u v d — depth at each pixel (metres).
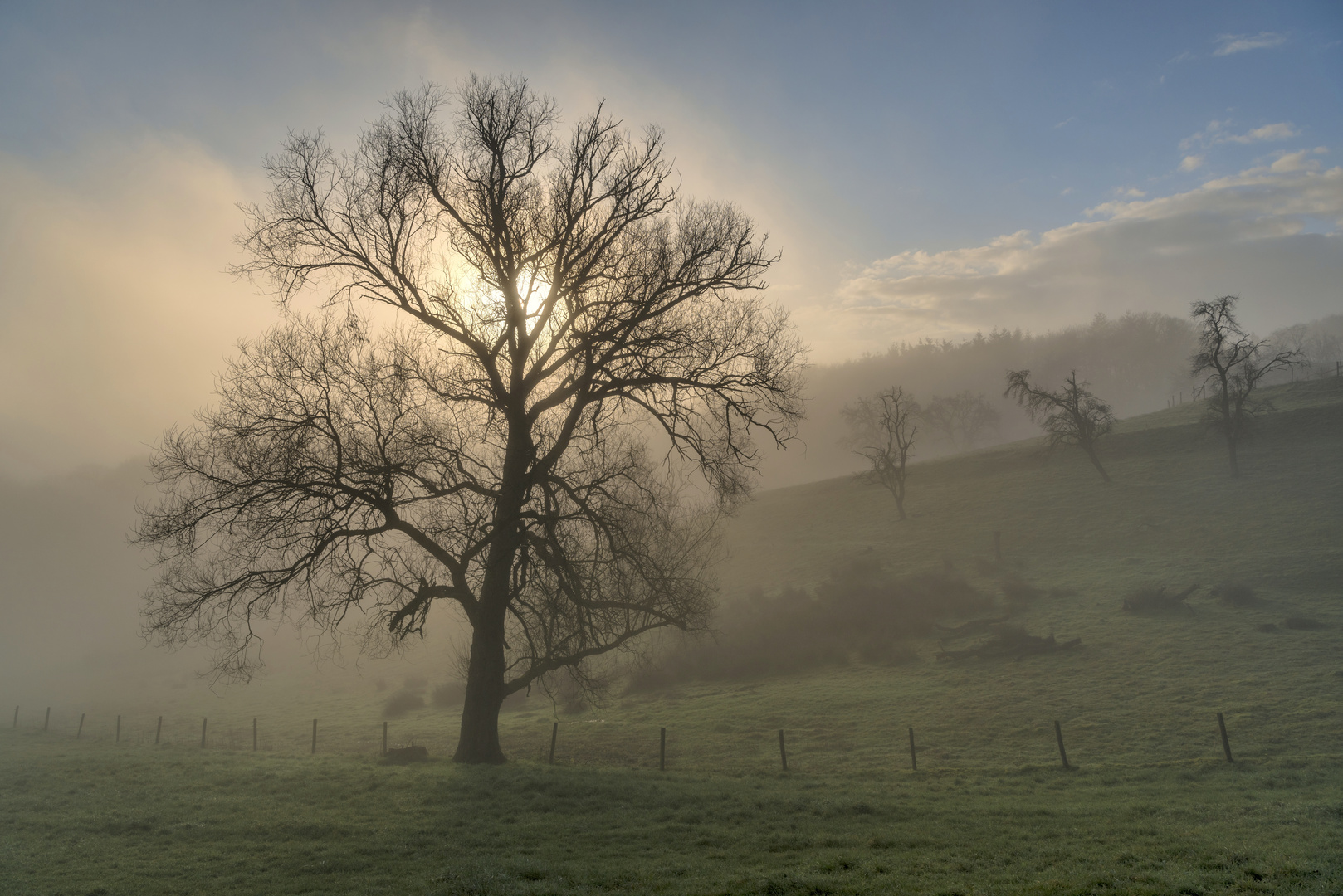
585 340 20.42
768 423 22.16
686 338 20.80
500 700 21.19
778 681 42.09
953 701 33.78
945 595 53.62
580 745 30.45
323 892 9.45
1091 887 8.78
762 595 59.25
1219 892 8.53
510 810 14.48
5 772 19.00
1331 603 42.78
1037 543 65.75
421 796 15.48
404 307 20.50
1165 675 33.88
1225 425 72.88
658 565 22.41
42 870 10.70
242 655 19.92
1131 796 18.00
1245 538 57.00
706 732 31.94
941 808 15.70
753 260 21.39
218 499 18.50
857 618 50.69
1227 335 72.44
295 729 40.00
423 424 20.91
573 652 23.31
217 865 10.88
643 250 21.39
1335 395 90.81
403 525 20.44
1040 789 19.59
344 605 19.95
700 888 9.02
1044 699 32.69
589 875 9.82
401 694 46.44
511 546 20.88
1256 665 33.75
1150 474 79.25
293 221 19.98
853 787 19.20
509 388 21.91
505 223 20.64
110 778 17.86
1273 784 19.11
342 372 19.52
